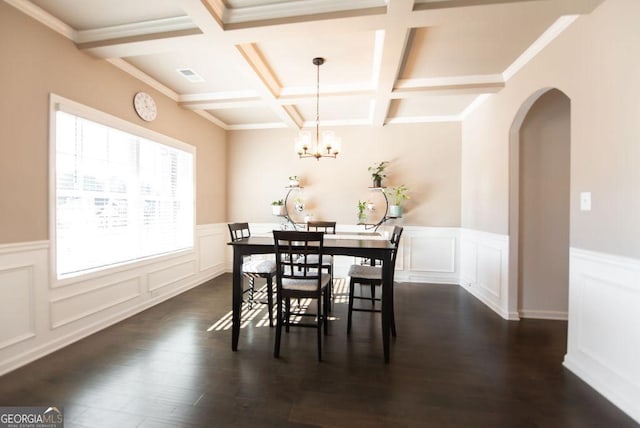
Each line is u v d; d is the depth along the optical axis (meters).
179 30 2.17
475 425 1.49
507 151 2.91
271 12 2.03
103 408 1.59
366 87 3.26
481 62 2.70
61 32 2.21
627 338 1.58
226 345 2.33
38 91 2.07
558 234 2.91
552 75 2.19
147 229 3.29
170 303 3.34
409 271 4.42
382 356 2.17
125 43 2.26
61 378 1.85
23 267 1.99
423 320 2.88
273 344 2.35
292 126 4.48
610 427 1.48
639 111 1.48
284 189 4.77
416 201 4.40
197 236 4.11
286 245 2.17
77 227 2.46
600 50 1.73
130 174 3.04
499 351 2.26
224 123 4.77
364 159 4.54
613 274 1.65
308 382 1.84
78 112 2.36
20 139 1.97
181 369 1.97
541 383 1.84
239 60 2.52
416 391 1.76
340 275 4.67
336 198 4.62
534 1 1.75
